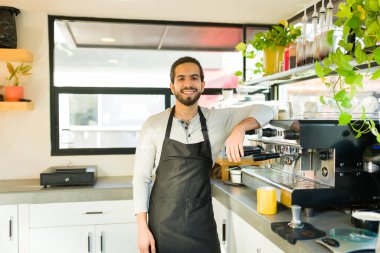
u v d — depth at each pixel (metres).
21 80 3.29
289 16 3.30
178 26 3.53
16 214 2.81
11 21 3.06
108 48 4.46
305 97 3.09
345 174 1.95
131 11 3.18
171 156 2.08
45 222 2.85
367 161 1.92
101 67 5.14
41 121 3.34
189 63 2.00
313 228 1.73
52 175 2.94
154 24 3.47
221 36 3.83
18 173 3.32
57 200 2.84
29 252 2.84
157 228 2.07
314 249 1.47
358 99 2.14
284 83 3.35
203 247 2.07
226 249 2.63
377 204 2.00
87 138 5.32
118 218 2.95
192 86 1.99
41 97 3.33
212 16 3.32
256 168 2.71
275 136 2.17
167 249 2.05
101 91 3.44
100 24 3.49
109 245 2.95
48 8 3.13
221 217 2.74
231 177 2.91
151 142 2.12
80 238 2.91
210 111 2.18
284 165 2.47
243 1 2.90
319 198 1.94
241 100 2.98
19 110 3.22
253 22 3.51
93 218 2.92
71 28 3.65
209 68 4.91
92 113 5.32
